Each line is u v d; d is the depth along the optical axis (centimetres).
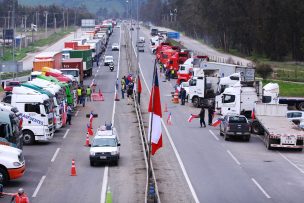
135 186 5075
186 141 7481
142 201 4556
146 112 10006
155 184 4584
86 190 4941
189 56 16400
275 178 5525
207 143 7369
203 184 5212
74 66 13512
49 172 5644
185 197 4738
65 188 5009
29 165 5959
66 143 7238
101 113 9888
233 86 9144
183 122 9156
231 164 6125
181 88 11500
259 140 7744
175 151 6775
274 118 7969
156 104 4712
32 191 4894
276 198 4778
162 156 6462
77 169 5784
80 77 13588
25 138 7062
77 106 10800
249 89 8819
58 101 8031
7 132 5509
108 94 12650
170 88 13938
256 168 5959
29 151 6712
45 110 7088
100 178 5388
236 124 7500
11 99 7106
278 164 6191
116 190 4934
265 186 5197
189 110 10556
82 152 6675
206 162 6197
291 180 5459
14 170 4988
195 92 10981
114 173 5594
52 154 6538
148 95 12500
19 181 5259
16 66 11181
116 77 15900
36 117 7056
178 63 16062
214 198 4725
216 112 9988
